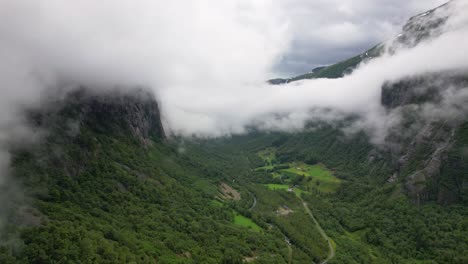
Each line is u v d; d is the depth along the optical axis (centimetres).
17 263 12656
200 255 17900
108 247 14675
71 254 13662
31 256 13188
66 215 16850
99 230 16338
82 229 15450
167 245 17775
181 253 17600
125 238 16350
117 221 18650
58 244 14000
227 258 18300
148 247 16475
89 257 13712
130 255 14875
